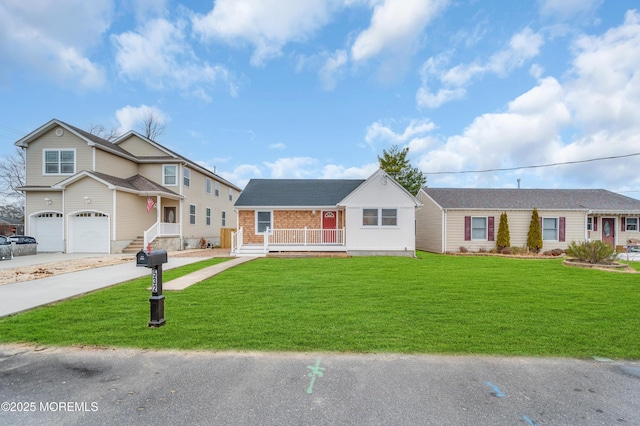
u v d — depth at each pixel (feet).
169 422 8.14
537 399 9.37
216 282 27.43
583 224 62.44
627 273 33.68
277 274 32.17
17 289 24.59
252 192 64.80
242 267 37.70
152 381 10.37
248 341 13.80
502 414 8.56
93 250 58.80
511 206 62.80
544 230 62.54
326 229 57.57
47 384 10.19
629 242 63.41
